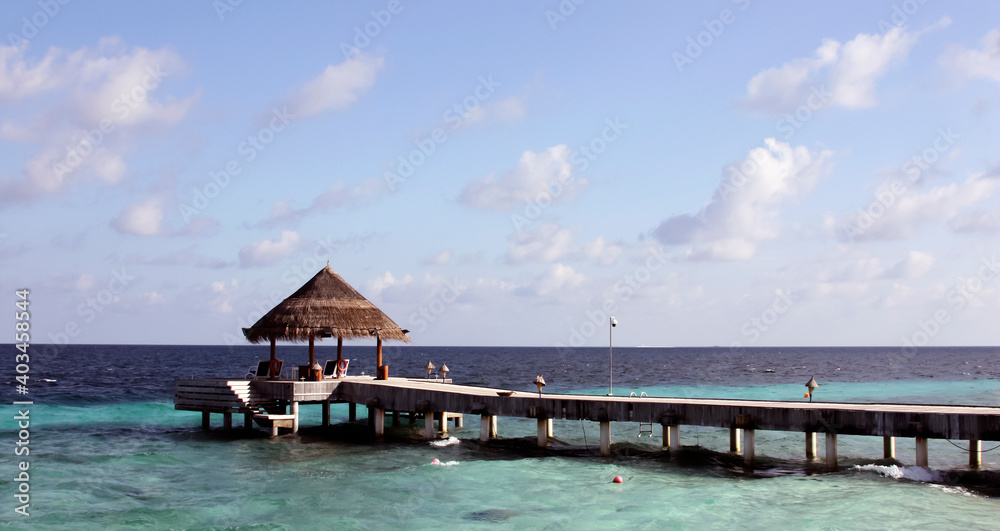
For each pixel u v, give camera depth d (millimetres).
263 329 35219
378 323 36438
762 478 24016
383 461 27531
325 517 19609
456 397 29984
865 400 60625
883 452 28031
